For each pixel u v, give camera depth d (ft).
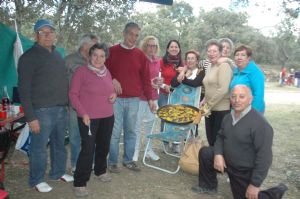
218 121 14.88
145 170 16.19
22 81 11.54
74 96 12.24
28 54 11.71
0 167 15.40
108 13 34.73
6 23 28.71
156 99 17.33
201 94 17.98
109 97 12.97
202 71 16.84
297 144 22.54
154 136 15.99
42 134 12.33
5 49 18.26
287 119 32.58
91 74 12.48
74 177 13.00
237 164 11.59
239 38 111.96
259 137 10.91
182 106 16.71
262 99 13.24
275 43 121.08
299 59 125.39
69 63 13.64
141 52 14.98
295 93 65.82
